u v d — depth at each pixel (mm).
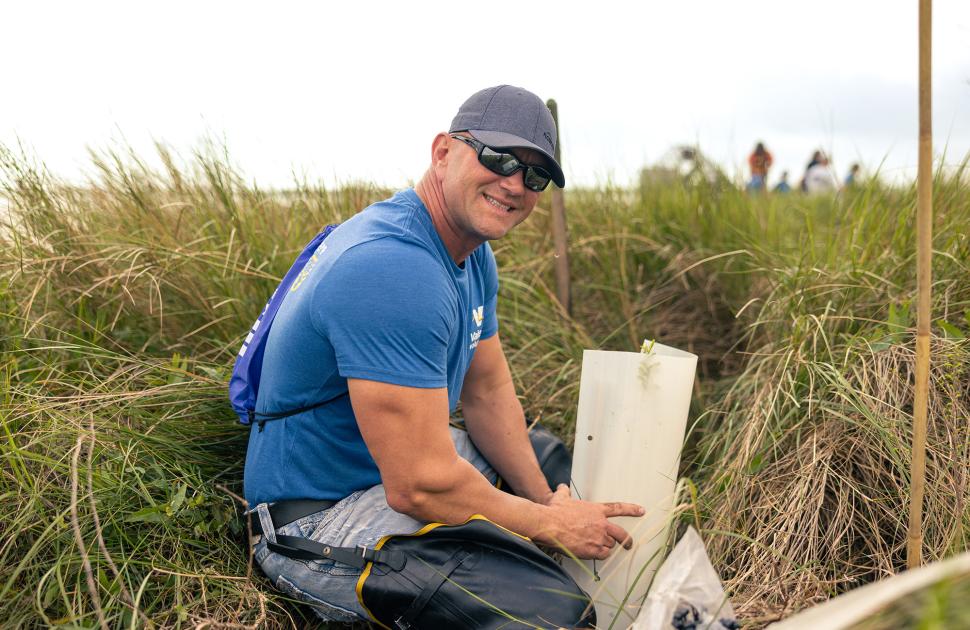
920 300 1429
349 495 1784
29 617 1547
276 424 1779
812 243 2607
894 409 2002
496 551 1665
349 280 1566
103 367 2275
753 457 2080
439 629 1614
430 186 1780
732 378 2865
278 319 1776
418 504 1642
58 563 1548
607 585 1852
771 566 1820
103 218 2785
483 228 1728
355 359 1566
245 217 2832
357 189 3203
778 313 2578
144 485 1788
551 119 1770
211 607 1703
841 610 1062
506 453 2148
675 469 1907
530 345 2967
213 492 1969
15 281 2436
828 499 1982
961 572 1054
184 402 2168
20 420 1884
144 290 2592
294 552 1713
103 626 1441
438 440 1627
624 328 3299
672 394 1869
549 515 1805
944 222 2527
